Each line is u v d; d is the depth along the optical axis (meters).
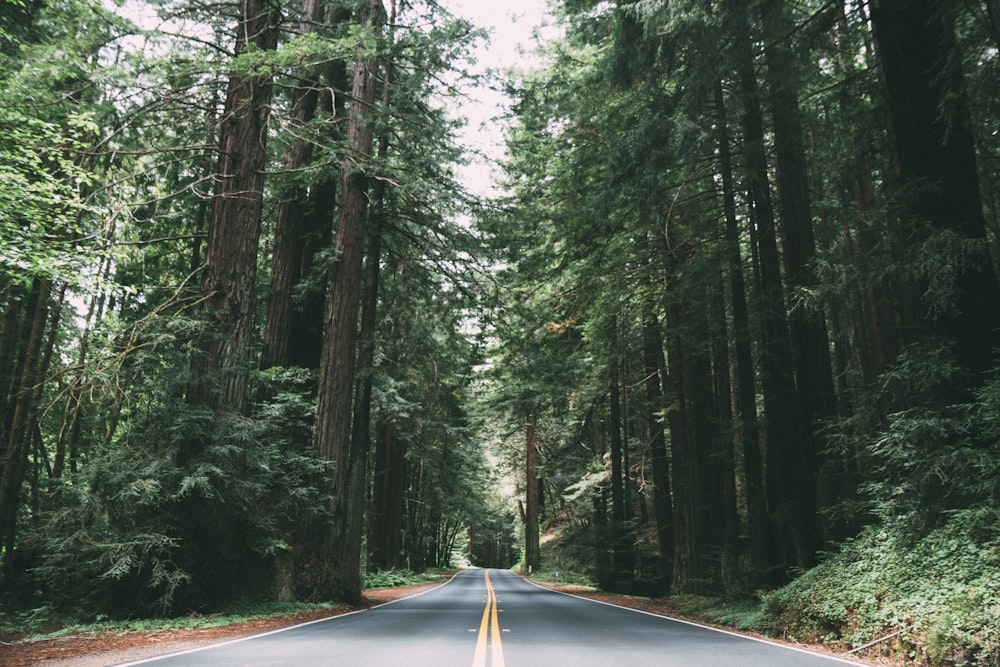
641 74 15.71
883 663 7.88
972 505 9.02
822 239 17.95
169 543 11.88
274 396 17.05
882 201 11.48
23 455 14.95
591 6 18.72
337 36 18.12
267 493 14.82
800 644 9.88
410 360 23.66
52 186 9.73
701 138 14.13
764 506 15.64
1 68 10.47
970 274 9.70
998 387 8.44
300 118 19.34
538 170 21.66
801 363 14.57
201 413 12.52
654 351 24.17
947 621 7.41
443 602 20.34
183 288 13.52
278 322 18.41
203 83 12.74
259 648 8.83
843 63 16.02
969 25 10.88
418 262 21.53
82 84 11.90
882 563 9.91
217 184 15.22
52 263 9.13
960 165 9.96
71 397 11.65
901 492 9.84
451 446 34.62
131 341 11.91
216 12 14.45
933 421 8.88
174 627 11.18
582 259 20.75
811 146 19.23
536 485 44.06
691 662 7.66
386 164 16.77
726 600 15.59
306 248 20.08
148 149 12.79
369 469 41.28
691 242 19.06
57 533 11.98
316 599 16.11
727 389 20.45
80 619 11.83
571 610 16.67
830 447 13.30
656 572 26.73
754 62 14.98
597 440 33.25
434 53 17.55
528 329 23.03
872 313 16.91
